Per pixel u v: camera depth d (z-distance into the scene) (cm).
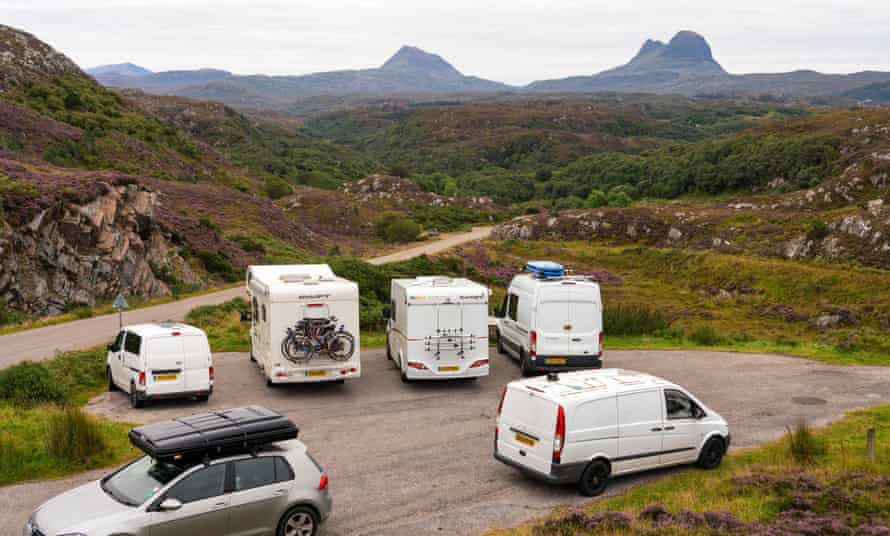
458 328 2006
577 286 2078
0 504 1152
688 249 7912
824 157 13212
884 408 1847
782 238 7619
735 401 1934
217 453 948
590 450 1222
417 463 1398
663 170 16600
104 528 850
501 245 8488
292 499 977
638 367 2375
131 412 1758
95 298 4006
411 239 9919
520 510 1155
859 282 5756
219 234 6775
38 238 3750
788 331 4797
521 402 1280
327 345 1878
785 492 1177
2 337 2806
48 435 1385
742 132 17738
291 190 12900
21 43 12825
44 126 9075
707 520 1043
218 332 2852
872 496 1147
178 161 11056
